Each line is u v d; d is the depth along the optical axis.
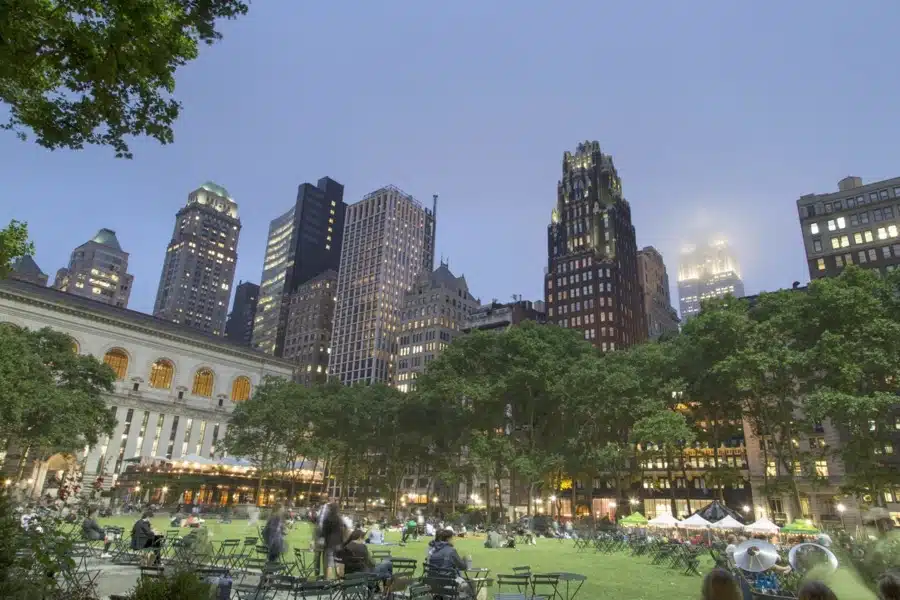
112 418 79.19
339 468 99.75
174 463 94.31
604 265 151.25
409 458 85.25
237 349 138.12
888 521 51.09
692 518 43.69
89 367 79.00
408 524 45.84
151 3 10.50
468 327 165.25
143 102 12.77
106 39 10.68
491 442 66.75
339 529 18.20
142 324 123.56
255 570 21.75
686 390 68.25
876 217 97.88
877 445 51.44
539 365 68.69
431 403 74.38
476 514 79.06
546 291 160.12
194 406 127.69
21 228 16.22
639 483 100.50
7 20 9.70
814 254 102.19
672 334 91.06
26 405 58.53
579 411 67.94
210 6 12.95
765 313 66.00
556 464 66.06
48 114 12.34
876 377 52.81
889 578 6.85
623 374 66.00
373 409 83.56
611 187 171.88
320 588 13.95
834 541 33.75
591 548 45.22
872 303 52.59
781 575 18.48
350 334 196.62
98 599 11.16
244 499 103.06
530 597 15.38
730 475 70.94
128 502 81.81
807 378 57.72
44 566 10.09
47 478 100.94
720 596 6.36
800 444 82.06
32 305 109.25
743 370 56.72
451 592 13.85
